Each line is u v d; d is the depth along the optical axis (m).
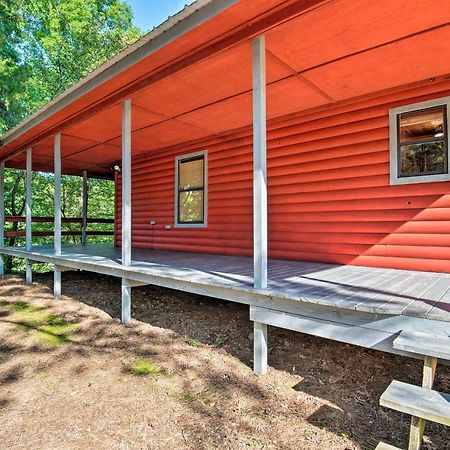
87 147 6.86
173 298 5.43
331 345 3.40
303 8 2.38
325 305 2.38
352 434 2.04
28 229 7.11
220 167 5.98
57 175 5.72
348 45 2.91
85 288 6.48
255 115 2.80
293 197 4.85
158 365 3.05
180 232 6.79
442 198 3.67
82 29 15.88
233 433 2.07
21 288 6.58
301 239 4.77
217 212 6.05
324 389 2.58
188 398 2.49
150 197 7.54
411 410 1.62
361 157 4.22
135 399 2.48
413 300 2.40
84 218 9.88
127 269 4.20
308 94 4.09
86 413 2.31
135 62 3.28
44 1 14.41
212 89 3.87
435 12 2.44
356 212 4.27
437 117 3.69
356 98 4.20
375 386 2.60
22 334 3.94
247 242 5.60
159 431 2.10
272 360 3.11
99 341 3.67
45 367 3.05
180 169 6.78
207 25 2.66
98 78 3.83
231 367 2.98
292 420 2.19
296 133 4.81
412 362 2.99
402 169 3.93
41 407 2.40
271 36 2.74
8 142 6.61
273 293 2.68
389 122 3.99
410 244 3.88
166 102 4.30
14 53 12.07
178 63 3.27
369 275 3.52
